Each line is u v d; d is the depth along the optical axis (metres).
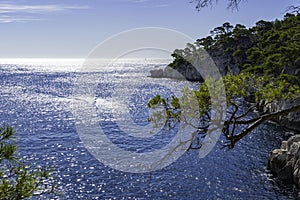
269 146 35.56
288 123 41.59
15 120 55.53
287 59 37.25
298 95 5.70
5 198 3.21
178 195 24.39
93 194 24.66
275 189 24.89
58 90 106.38
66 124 51.97
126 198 24.08
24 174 3.41
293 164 26.06
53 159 32.81
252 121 5.63
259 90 5.52
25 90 106.06
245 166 29.55
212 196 24.11
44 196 23.06
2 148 3.28
